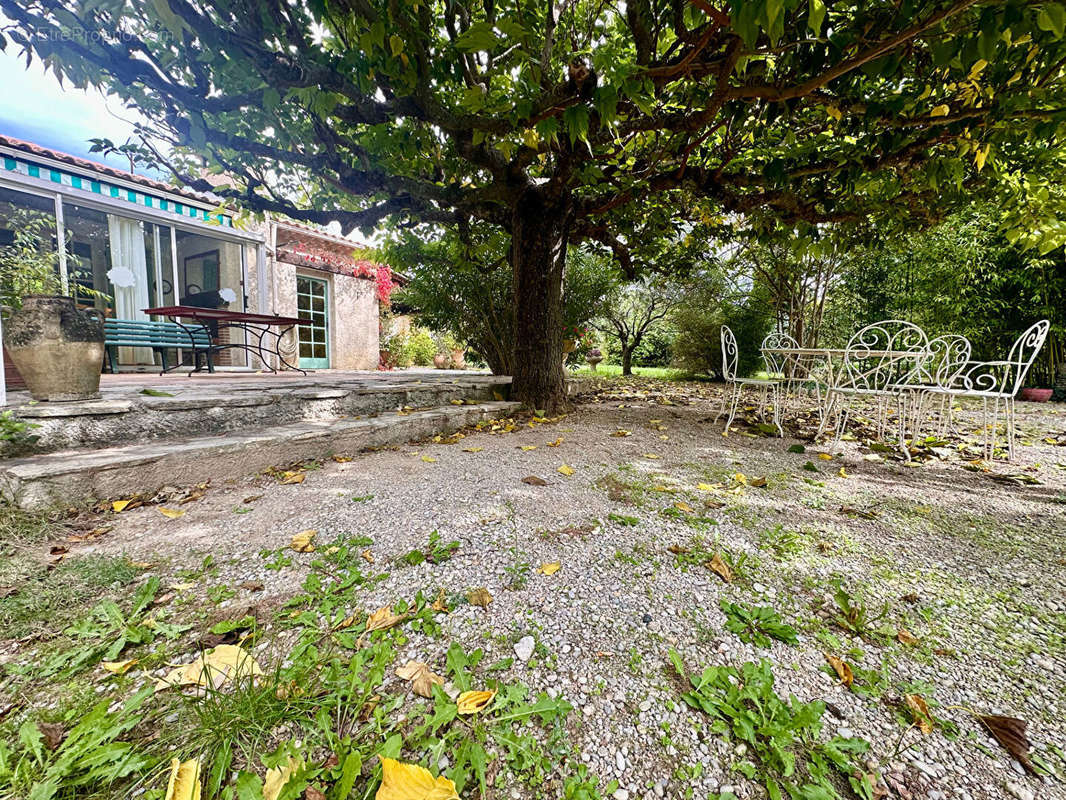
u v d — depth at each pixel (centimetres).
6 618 108
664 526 174
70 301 216
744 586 135
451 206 404
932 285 618
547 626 113
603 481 226
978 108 210
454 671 95
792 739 83
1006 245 555
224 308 694
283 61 201
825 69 200
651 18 206
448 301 641
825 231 423
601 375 1044
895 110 221
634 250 554
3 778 69
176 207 595
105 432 215
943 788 76
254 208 368
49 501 167
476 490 207
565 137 298
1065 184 269
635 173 378
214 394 278
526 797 73
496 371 681
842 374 339
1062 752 82
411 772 70
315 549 149
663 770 78
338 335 841
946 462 279
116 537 155
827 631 116
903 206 357
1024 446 324
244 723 80
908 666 104
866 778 77
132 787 71
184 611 115
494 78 276
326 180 335
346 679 92
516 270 432
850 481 238
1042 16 125
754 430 377
